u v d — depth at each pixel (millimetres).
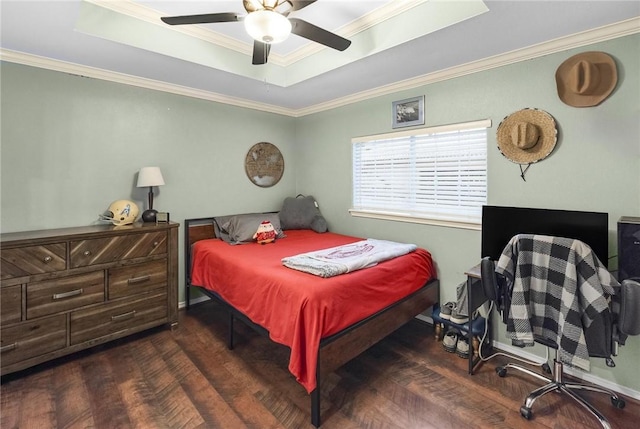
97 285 2404
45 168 2559
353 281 2039
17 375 2139
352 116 3586
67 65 2586
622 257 1779
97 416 1771
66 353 2270
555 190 2215
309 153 4172
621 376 1997
